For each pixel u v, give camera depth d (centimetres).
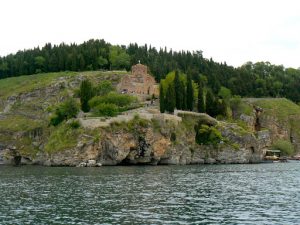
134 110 17812
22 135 18175
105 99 18025
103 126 15112
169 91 17862
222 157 17675
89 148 14625
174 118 16962
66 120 16775
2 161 17762
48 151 15512
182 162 16538
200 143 17725
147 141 15488
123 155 15100
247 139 18438
